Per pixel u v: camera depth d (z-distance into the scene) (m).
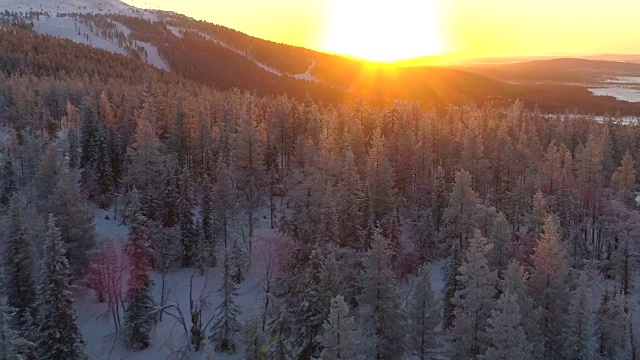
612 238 64.56
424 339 38.84
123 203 75.94
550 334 40.06
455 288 45.66
